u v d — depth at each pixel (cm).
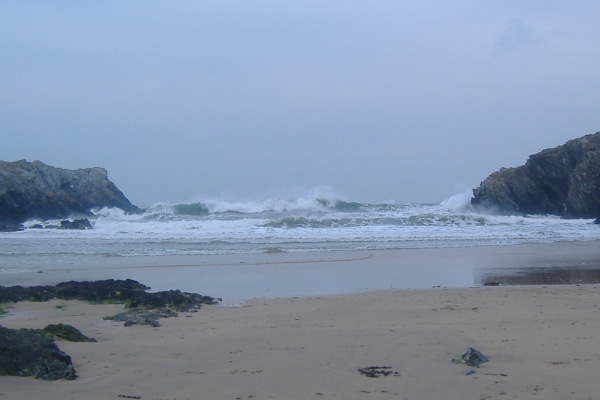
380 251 2828
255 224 4094
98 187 5981
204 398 709
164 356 917
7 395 705
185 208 5638
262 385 756
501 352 921
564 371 803
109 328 1183
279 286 1862
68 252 2780
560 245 3100
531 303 1432
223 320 1283
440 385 755
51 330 1036
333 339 1033
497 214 6134
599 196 5275
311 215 4734
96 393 725
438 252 2792
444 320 1226
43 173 5397
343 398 706
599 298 1503
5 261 2475
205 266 2341
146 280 2002
